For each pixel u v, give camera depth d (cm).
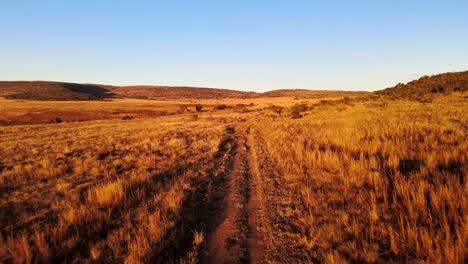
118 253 429
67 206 630
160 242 460
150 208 631
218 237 509
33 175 976
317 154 995
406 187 544
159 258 421
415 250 380
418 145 945
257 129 2464
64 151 1488
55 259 425
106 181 873
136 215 587
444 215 412
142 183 816
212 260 432
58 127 3662
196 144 1638
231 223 567
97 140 2042
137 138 2066
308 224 513
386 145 994
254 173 974
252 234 514
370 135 1313
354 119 2181
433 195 478
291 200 660
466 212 420
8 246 446
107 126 3469
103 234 507
